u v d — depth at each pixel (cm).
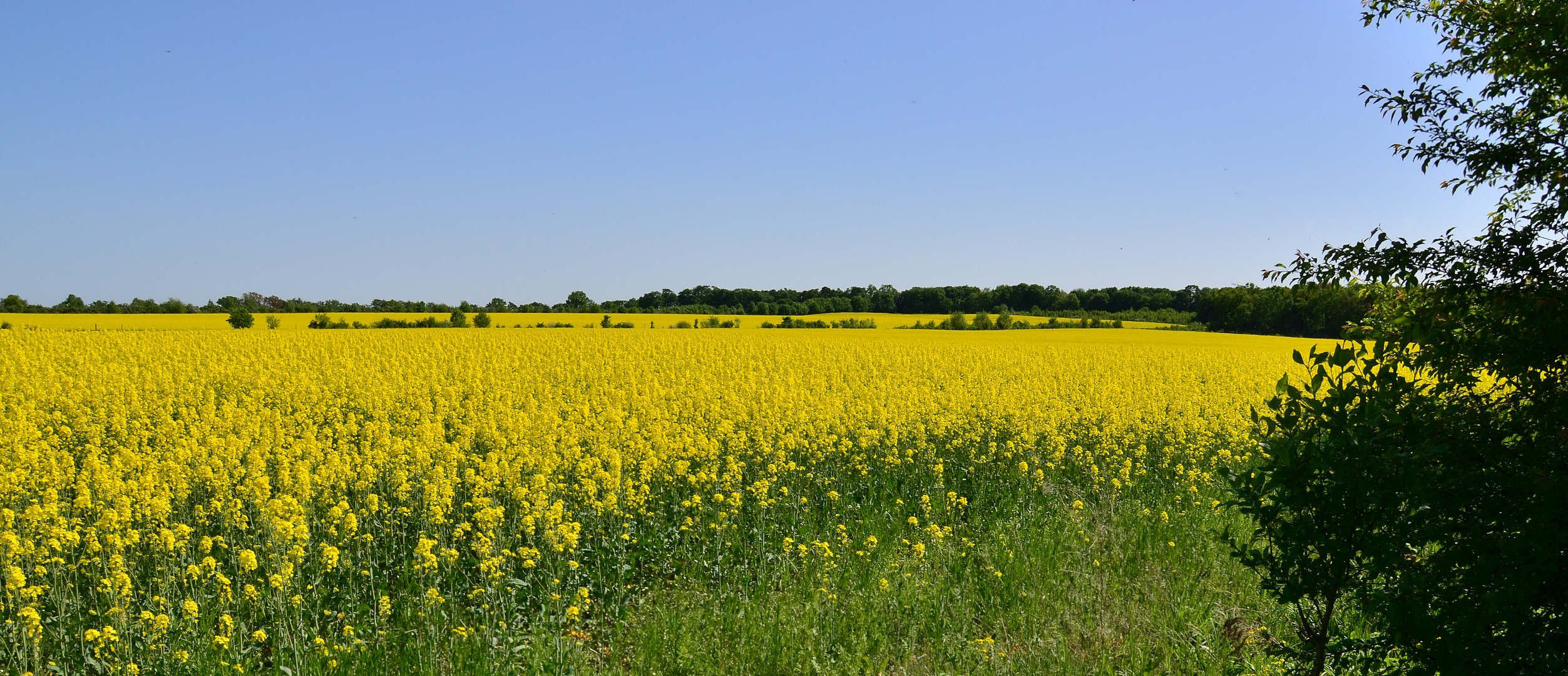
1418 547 415
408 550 866
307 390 1922
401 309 8238
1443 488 388
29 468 1060
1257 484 443
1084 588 772
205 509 902
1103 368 2917
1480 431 399
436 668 614
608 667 647
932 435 1427
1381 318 474
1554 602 371
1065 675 620
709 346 3591
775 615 706
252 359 2694
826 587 776
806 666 627
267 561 763
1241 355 3612
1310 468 412
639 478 1047
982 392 1959
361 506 959
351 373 2192
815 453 1241
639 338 4156
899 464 1238
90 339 3155
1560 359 391
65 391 1855
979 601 758
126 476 1046
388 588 785
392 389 2017
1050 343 4562
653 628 675
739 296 9956
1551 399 385
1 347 2797
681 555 886
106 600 718
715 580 834
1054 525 974
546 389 2061
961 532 989
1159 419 1608
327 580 776
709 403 1728
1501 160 423
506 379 2288
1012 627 709
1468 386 425
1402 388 419
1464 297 420
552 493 993
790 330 5894
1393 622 401
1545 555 355
